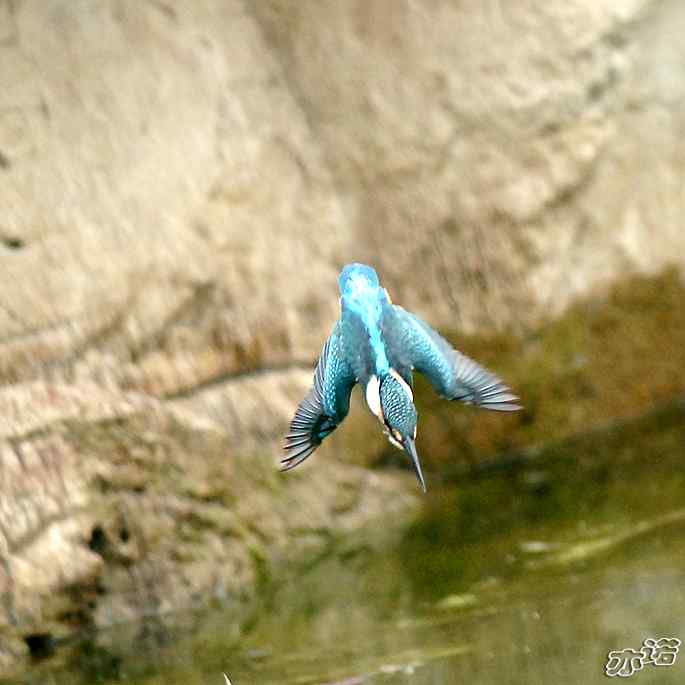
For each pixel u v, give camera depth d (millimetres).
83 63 12570
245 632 10414
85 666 10297
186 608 11320
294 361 13211
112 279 12281
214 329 12812
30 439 11219
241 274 13023
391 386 6059
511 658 8758
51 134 12312
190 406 12523
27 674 10336
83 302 12102
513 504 12484
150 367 12375
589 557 10680
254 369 13016
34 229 12047
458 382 6172
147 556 11430
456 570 10930
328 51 13633
